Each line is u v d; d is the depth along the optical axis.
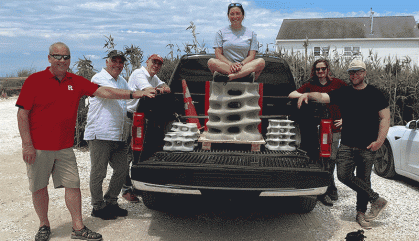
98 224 4.09
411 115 8.66
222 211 4.55
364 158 4.05
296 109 4.59
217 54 4.32
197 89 5.65
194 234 3.85
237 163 3.55
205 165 3.46
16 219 4.23
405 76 8.79
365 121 3.97
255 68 3.94
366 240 3.71
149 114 3.72
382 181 5.87
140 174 3.50
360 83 4.00
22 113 3.38
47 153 3.53
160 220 4.23
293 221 4.23
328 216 4.40
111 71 4.20
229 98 3.82
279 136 4.09
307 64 9.14
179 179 3.46
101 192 4.22
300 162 3.65
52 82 3.45
